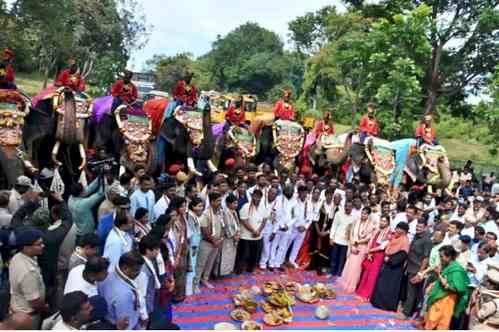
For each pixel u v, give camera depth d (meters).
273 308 6.62
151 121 9.76
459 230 6.86
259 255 8.46
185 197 6.83
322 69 28.42
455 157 29.89
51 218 5.26
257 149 12.34
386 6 25.03
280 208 8.32
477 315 5.22
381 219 7.49
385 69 20.50
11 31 17.75
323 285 7.64
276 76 57.44
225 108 18.20
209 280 7.69
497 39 23.55
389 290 7.14
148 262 4.50
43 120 8.61
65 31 20.55
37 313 4.20
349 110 28.27
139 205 6.46
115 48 30.44
